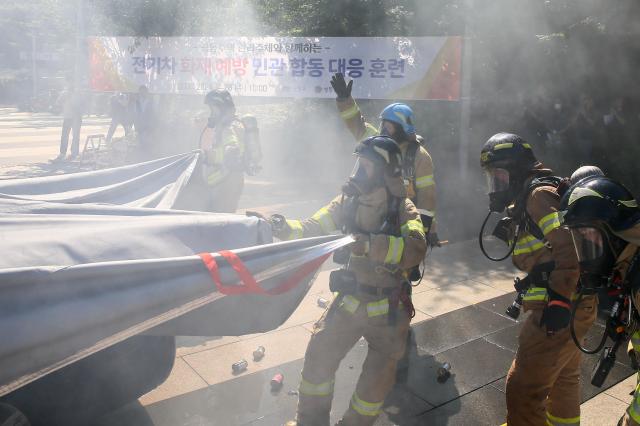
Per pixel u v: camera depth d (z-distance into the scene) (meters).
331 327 3.21
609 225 2.64
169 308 2.57
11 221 2.94
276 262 2.88
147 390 3.65
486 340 5.11
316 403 3.21
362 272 3.20
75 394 3.30
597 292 2.86
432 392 4.26
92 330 2.36
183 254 2.91
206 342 4.89
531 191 3.10
